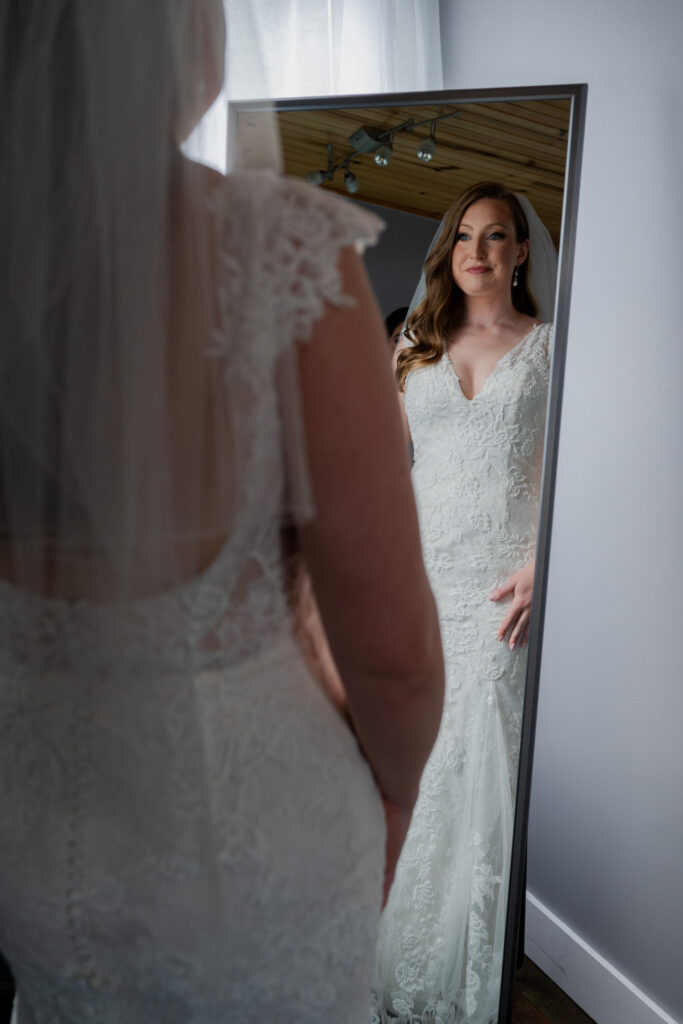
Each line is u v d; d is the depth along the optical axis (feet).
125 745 2.11
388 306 6.19
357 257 2.15
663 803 5.95
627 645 6.20
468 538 6.10
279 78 7.18
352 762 2.47
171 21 1.94
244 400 1.95
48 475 2.02
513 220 5.89
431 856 6.40
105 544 1.96
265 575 2.17
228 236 1.96
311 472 2.05
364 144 6.26
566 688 6.84
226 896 2.17
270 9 7.11
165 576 2.00
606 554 6.36
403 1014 6.54
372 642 2.20
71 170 1.91
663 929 5.99
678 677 5.78
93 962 2.19
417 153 6.13
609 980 6.43
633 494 6.08
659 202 5.76
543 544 5.90
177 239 1.93
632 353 6.04
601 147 6.21
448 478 6.10
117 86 1.88
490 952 6.28
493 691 6.15
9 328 1.97
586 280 6.42
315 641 2.55
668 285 5.72
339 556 2.11
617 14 5.96
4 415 2.00
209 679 2.14
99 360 1.90
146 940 2.16
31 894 2.22
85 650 2.10
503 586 6.06
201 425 1.95
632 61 5.88
